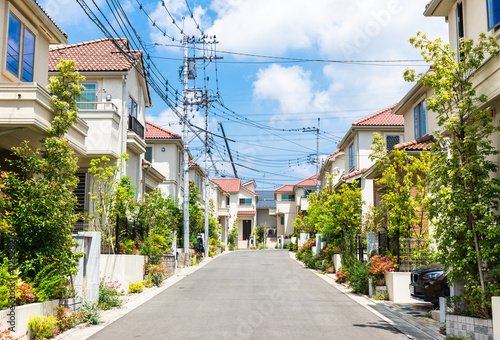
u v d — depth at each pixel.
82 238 12.12
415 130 22.12
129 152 23.58
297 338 9.38
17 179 10.94
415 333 10.08
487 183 9.59
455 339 9.20
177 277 22.09
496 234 9.10
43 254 10.64
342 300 14.81
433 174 10.22
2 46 13.78
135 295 15.98
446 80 10.10
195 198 34.53
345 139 34.09
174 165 36.03
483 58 9.98
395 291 14.41
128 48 23.17
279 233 70.88
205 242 38.59
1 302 8.40
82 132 15.83
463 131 10.21
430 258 14.80
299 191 65.81
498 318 8.21
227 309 12.88
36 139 14.00
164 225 22.95
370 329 10.41
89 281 12.44
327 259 24.66
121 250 17.34
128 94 22.75
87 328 10.52
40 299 9.77
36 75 16.00
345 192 22.92
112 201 18.12
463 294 10.00
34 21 15.52
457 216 10.04
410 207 16.20
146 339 9.33
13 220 10.30
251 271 24.91
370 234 17.27
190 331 10.02
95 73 21.61
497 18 10.60
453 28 13.21
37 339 9.04
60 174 11.91
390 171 17.39
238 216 71.75
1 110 12.56
